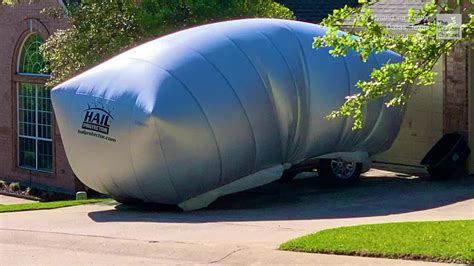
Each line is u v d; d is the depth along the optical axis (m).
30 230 15.29
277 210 17.75
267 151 18.61
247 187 18.59
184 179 17.52
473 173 21.84
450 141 21.59
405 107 21.44
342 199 19.11
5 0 26.91
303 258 11.79
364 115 20.11
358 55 19.98
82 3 23.48
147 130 16.92
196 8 22.86
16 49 28.89
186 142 17.22
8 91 29.31
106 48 22.73
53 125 27.70
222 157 17.73
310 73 19.27
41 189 27.88
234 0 23.30
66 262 12.44
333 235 12.91
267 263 11.71
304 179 22.09
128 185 17.78
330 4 28.75
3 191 28.25
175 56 17.83
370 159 21.75
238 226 15.02
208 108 17.44
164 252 12.73
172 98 17.11
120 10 23.08
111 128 17.27
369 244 12.11
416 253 11.48
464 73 21.55
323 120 19.47
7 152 29.59
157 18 22.64
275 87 18.62
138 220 16.48
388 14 23.41
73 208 19.09
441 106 22.19
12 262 12.56
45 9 25.67
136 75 17.53
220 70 17.94
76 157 18.08
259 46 18.78
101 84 17.66
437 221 14.27
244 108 17.95
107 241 13.79
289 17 24.53
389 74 11.84
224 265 11.80
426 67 11.84
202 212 17.73
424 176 22.33
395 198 18.91
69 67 22.89
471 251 11.42
